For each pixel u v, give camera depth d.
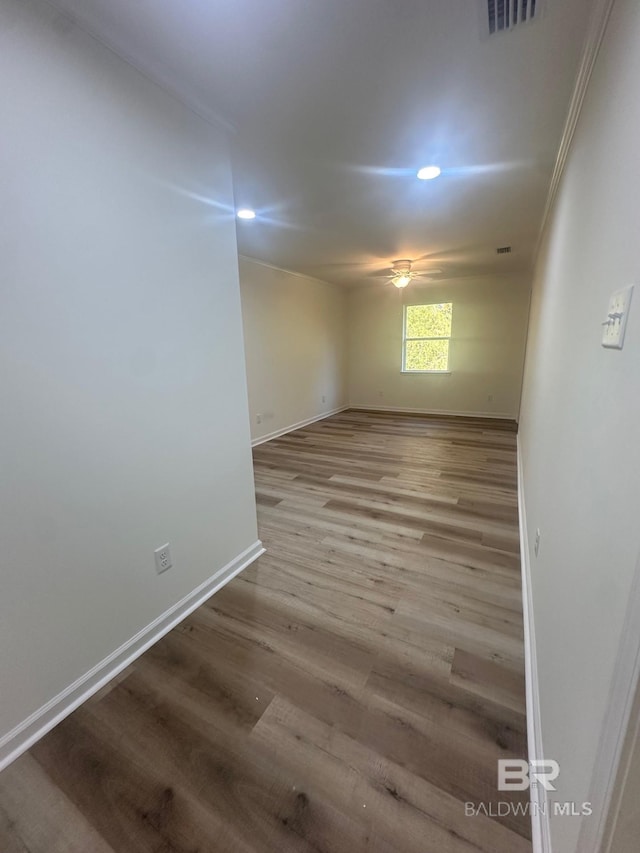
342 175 2.21
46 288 1.18
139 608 1.59
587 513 0.87
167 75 1.41
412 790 1.08
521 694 1.37
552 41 1.26
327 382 6.39
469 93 1.53
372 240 3.62
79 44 1.18
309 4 1.11
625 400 0.66
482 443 4.61
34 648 1.24
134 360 1.47
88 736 1.26
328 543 2.40
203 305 1.76
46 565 1.25
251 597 1.92
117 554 1.48
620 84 0.86
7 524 1.15
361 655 1.56
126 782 1.12
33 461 1.19
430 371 6.39
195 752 1.20
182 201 1.60
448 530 2.54
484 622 1.72
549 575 1.31
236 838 0.99
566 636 0.97
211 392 1.85
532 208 2.77
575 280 1.34
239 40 1.25
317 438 5.03
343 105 1.60
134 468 1.52
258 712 1.33
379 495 3.13
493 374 5.92
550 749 1.00
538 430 2.17
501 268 5.03
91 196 1.27
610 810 0.55
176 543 1.74
